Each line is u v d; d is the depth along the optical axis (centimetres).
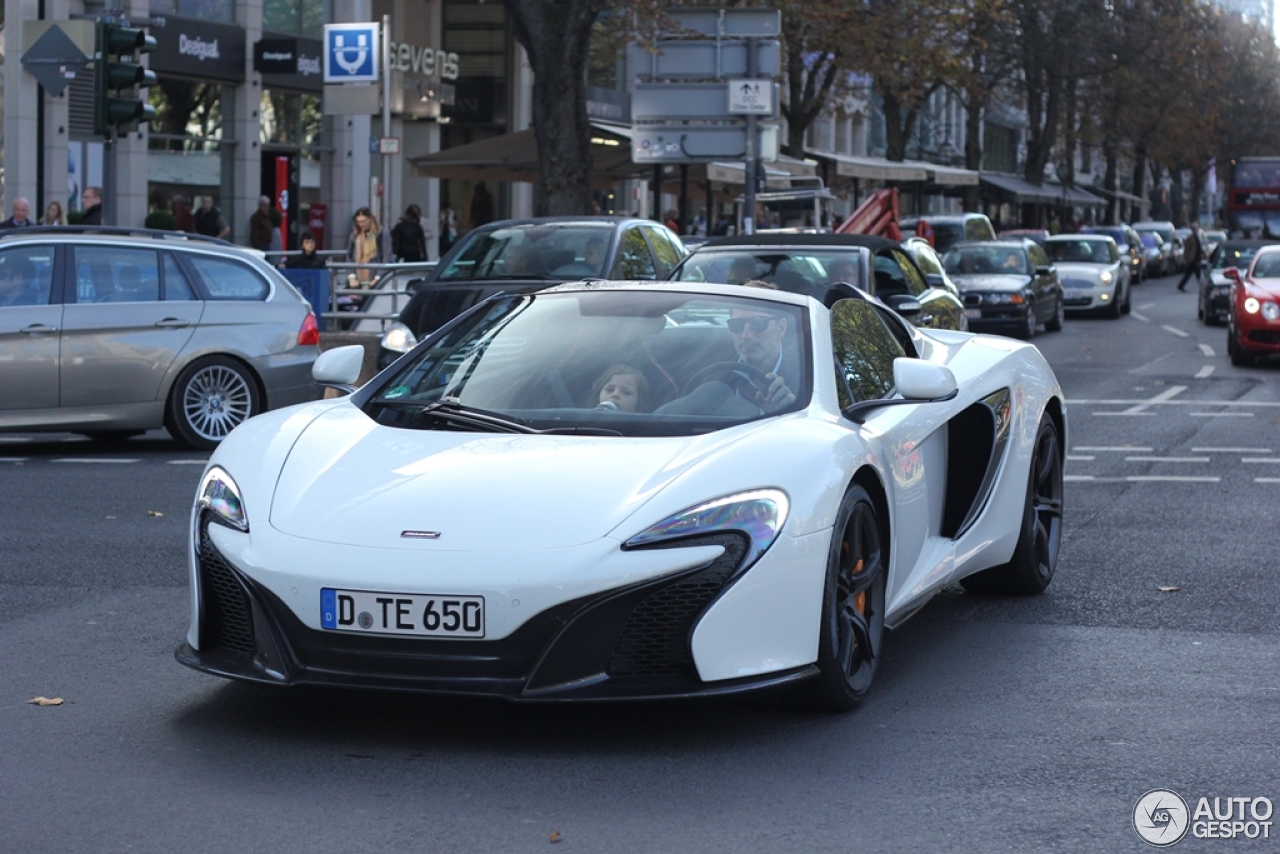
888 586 536
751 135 2286
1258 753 464
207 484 489
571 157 2161
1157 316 3441
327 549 446
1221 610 667
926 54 2959
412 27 3584
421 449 493
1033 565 684
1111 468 1127
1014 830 397
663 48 2288
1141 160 7725
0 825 395
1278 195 4609
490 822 399
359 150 3288
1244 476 1086
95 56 1440
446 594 433
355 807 410
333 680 444
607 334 560
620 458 476
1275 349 2034
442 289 1345
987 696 527
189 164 2842
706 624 442
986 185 5672
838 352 569
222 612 474
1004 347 700
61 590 695
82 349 1177
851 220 3038
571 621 434
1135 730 488
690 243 2380
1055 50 5284
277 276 1291
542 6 2155
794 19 2911
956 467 642
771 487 464
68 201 2506
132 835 388
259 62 2936
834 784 432
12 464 1138
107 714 497
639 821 401
